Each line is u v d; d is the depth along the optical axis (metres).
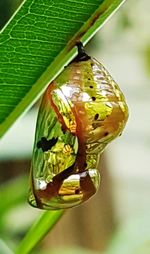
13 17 0.08
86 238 0.28
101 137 0.08
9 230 0.18
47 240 0.27
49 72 0.08
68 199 0.08
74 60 0.08
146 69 0.22
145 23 0.20
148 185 0.34
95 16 0.08
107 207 0.29
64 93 0.08
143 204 0.34
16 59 0.08
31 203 0.09
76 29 0.08
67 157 0.08
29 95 0.09
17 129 0.16
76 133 0.08
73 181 0.08
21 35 0.08
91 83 0.08
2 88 0.08
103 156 0.29
